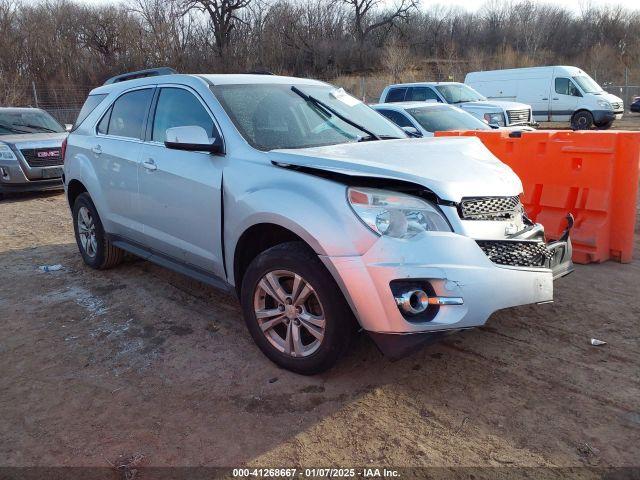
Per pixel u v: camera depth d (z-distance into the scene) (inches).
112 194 198.7
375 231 119.3
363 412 122.8
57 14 1654.8
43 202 401.1
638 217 290.8
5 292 202.8
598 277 204.1
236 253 147.0
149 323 171.8
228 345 155.3
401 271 117.2
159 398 130.0
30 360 149.9
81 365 146.6
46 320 176.1
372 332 120.5
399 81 1434.5
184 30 1731.1
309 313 131.9
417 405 125.0
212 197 151.3
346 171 126.3
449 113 416.8
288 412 123.3
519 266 132.9
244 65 1724.9
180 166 163.0
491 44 2130.9
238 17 1775.3
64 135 445.4
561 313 171.8
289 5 1871.3
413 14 2150.6
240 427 118.6
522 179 243.4
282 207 129.4
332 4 1979.6
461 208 126.6
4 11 1572.3
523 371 138.1
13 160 403.9
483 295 122.7
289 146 152.6
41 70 1578.5
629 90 1175.0
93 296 196.5
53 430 119.0
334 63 1836.9
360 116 182.9
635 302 179.3
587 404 123.6
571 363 141.5
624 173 213.9
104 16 1668.3
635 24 2071.9
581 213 225.5
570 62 1867.6
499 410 122.3
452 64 1705.2
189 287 203.2
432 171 130.5
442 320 119.9
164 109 178.9
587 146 220.2
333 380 135.5
